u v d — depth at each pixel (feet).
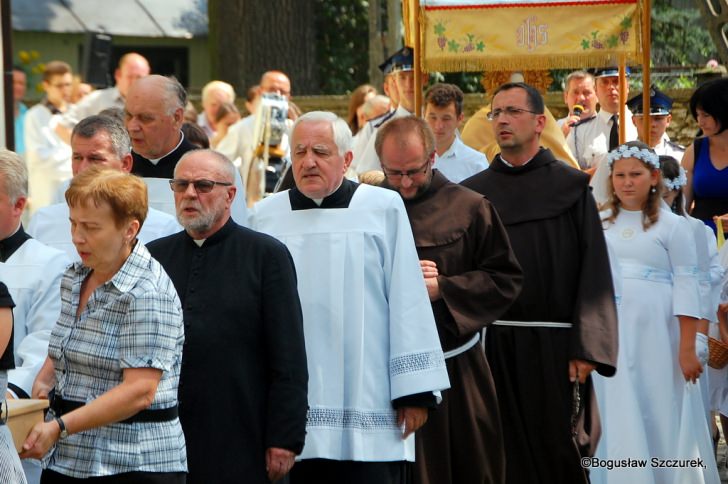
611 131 77.25
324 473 40.55
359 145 76.84
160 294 33.22
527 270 47.19
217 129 92.94
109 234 32.96
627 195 53.62
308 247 40.93
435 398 40.22
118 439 33.27
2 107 65.57
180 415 36.58
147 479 33.32
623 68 70.03
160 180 50.21
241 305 36.86
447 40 60.80
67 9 151.74
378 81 127.85
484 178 48.75
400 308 40.29
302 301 40.57
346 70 156.46
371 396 40.04
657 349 53.01
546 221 47.44
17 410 32.27
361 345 40.09
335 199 41.37
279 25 142.00
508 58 60.80
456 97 62.54
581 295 46.52
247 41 141.49
